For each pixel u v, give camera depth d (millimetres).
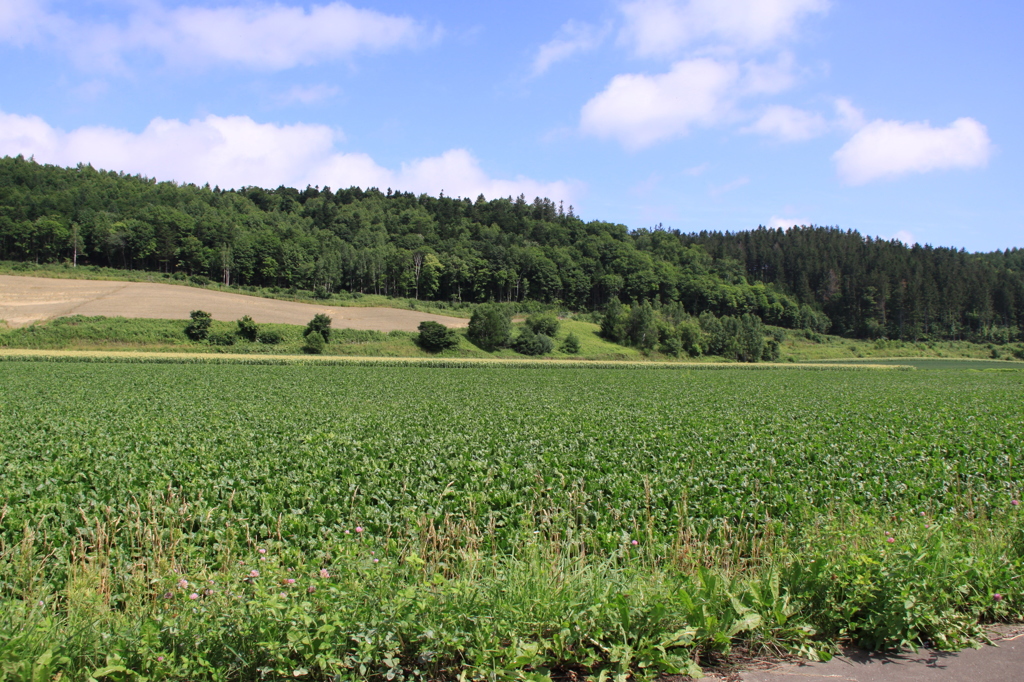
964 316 147250
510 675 4691
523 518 9172
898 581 5730
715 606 5586
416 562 6035
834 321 155375
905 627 5520
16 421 21281
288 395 32906
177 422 21375
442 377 49062
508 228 198875
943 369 82750
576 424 22078
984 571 6191
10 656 4285
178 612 5273
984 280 155125
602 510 10398
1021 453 16281
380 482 12070
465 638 4824
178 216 126000
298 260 122000
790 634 5562
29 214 120125
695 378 55344
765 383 50781
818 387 47281
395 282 135625
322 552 7484
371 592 5402
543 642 4969
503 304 128250
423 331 78938
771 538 8188
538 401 32344
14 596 6402
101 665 4668
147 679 4426
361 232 165750
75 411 24516
